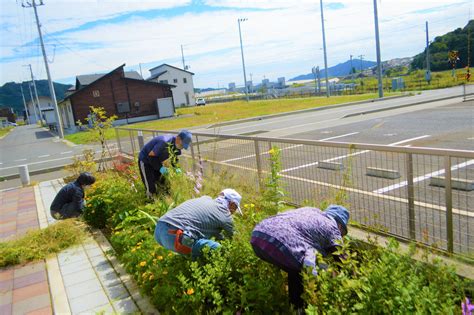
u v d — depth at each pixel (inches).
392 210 161.0
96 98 1477.6
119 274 168.7
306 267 100.1
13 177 520.4
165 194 221.9
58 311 142.8
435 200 165.8
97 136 437.1
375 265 93.4
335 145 153.3
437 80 1593.3
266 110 1216.2
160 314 130.8
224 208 142.3
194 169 262.5
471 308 74.5
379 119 650.8
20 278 177.8
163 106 1587.1
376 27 1215.6
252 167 221.5
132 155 415.8
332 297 91.7
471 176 217.8
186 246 133.4
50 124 1936.5
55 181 431.2
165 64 2554.1
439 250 115.3
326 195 164.2
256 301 109.3
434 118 568.1
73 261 190.2
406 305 78.4
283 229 108.5
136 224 200.8
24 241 210.1
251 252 124.6
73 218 248.7
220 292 118.0
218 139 250.8
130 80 1533.0
